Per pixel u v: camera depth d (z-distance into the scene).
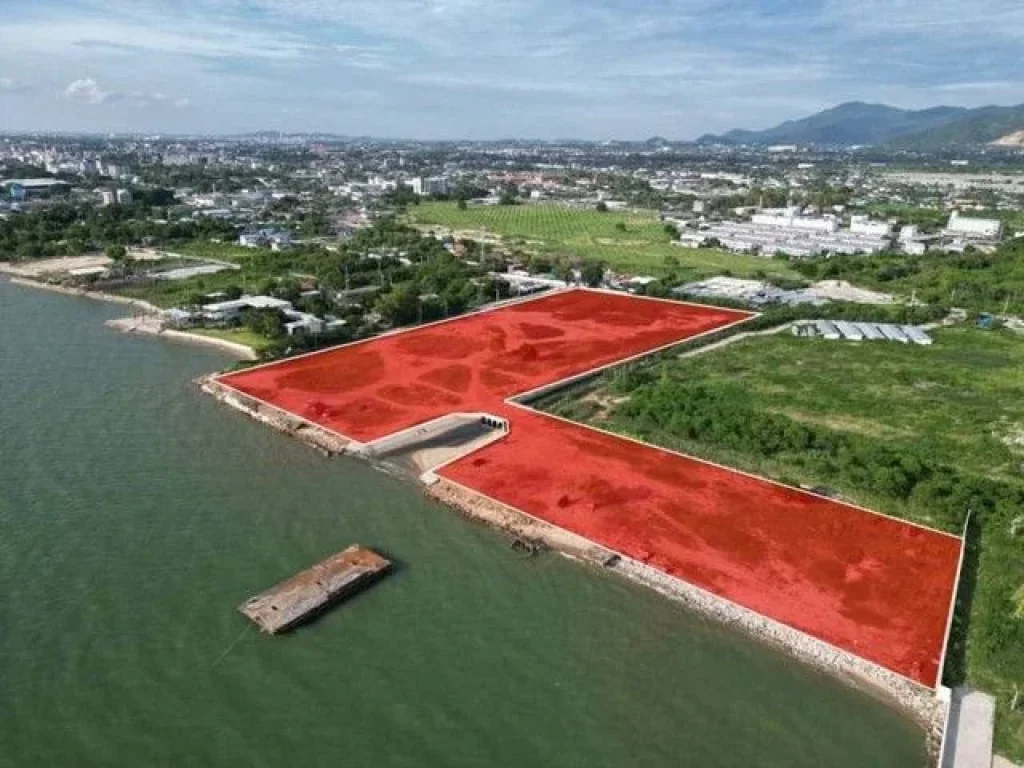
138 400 93.31
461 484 72.25
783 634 51.88
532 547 61.94
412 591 56.34
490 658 49.59
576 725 44.31
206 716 44.03
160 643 49.62
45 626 50.69
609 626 53.00
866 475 71.44
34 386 97.19
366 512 67.69
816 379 104.56
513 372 105.06
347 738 42.84
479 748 42.50
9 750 41.22
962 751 42.38
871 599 55.47
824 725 44.78
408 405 92.19
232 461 76.94
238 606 53.62
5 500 66.94
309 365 106.00
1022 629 51.47
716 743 43.34
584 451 79.62
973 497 66.06
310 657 49.06
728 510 67.50
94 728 42.91
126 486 70.62
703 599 55.44
